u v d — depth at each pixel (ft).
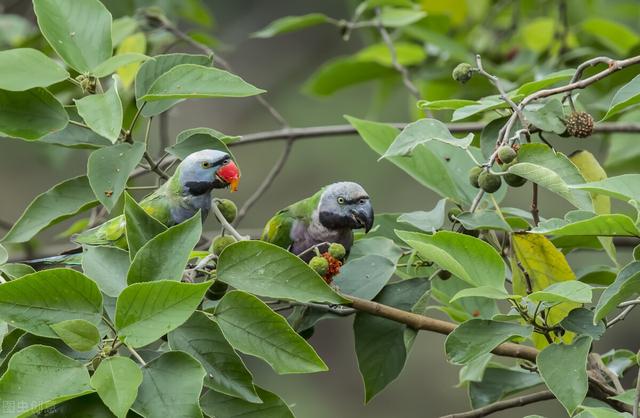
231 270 18.39
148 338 16.24
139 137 50.88
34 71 20.22
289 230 26.12
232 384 17.57
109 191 20.33
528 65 37.81
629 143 36.11
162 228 18.54
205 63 22.48
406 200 61.62
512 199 56.65
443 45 35.53
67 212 22.04
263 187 33.35
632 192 17.89
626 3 45.75
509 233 21.84
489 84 36.88
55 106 21.18
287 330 17.93
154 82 20.06
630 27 47.50
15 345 17.92
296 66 66.80
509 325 19.44
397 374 22.40
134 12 39.45
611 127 32.50
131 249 18.25
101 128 19.08
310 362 17.84
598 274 24.00
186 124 64.18
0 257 19.90
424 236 19.52
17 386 15.83
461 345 19.34
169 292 16.34
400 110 60.90
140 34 31.86
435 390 62.28
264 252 18.42
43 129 21.02
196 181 24.70
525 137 22.29
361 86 65.41
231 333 17.93
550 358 18.34
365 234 26.35
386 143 25.14
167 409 16.05
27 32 41.45
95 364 16.63
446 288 24.98
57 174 62.69
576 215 19.83
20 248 38.52
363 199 25.09
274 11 67.87
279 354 17.87
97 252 18.74
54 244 58.80
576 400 17.67
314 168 63.98
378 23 34.63
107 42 21.65
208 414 18.24
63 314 16.97
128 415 16.58
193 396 16.16
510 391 24.47
